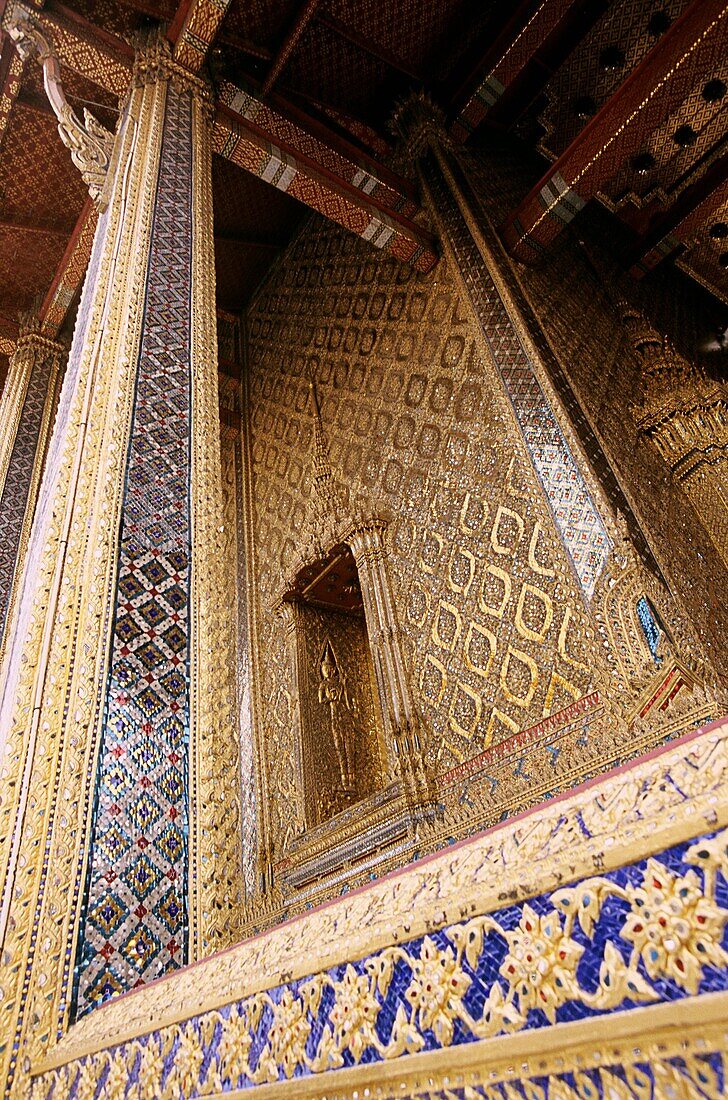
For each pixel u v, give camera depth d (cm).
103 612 212
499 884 78
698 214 849
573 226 805
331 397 779
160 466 268
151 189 388
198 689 218
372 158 725
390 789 507
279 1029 93
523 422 525
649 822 69
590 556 440
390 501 648
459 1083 69
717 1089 52
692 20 526
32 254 753
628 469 522
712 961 58
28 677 192
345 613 754
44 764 174
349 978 88
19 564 579
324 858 540
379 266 763
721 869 61
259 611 772
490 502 540
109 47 511
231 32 643
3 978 141
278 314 938
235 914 184
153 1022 117
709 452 624
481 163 762
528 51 727
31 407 694
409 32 737
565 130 848
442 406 620
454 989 75
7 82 612
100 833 174
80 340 331
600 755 391
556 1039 63
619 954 64
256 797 651
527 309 581
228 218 895
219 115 589
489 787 452
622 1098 57
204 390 312
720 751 71
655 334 723
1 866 158
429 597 569
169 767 197
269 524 810
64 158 691
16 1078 132
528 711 452
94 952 157
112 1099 114
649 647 386
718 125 802
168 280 345
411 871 101
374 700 695
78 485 245
